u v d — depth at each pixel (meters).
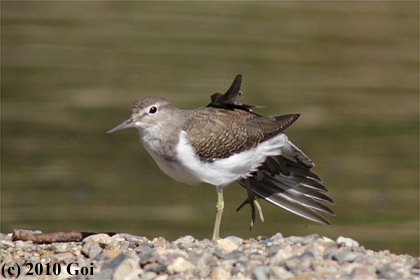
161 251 7.68
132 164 18.67
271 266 7.00
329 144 20.25
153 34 30.08
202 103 22.62
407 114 23.14
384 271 6.89
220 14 33.56
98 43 28.36
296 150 9.99
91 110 22.12
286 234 14.74
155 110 9.16
